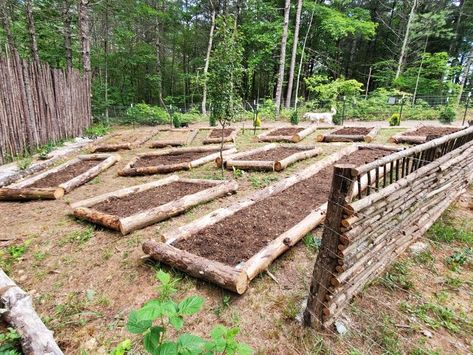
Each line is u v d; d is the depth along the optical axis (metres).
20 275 2.75
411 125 10.70
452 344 1.95
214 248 2.90
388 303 2.30
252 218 3.52
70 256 3.02
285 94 23.30
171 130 11.47
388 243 2.40
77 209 3.81
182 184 4.93
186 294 2.39
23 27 12.28
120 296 2.43
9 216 4.02
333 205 1.77
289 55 19.72
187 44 22.12
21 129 7.18
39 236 3.42
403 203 2.42
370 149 6.87
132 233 3.41
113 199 4.36
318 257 1.91
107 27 16.28
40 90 8.13
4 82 6.61
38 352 1.80
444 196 3.54
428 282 2.56
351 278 2.01
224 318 2.14
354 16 17.59
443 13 14.89
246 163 5.67
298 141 8.34
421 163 2.89
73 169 6.17
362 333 2.01
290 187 4.59
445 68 15.32
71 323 2.16
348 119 13.41
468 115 11.98
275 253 2.69
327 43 20.22
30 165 6.30
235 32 4.79
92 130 11.36
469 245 3.14
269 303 2.29
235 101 5.09
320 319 1.99
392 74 18.02
